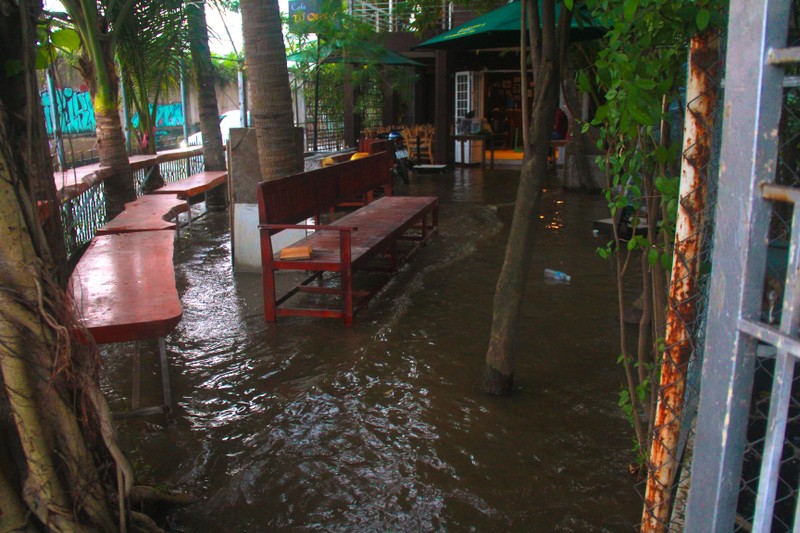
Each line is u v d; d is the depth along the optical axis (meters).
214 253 7.96
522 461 3.22
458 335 4.89
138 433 3.57
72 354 2.24
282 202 5.64
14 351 2.12
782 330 1.31
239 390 4.10
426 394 3.94
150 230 6.01
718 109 2.01
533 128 3.58
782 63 1.29
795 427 2.06
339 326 5.22
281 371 4.38
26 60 2.22
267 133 6.46
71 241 7.13
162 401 3.95
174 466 3.24
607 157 2.64
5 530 2.17
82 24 8.02
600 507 2.85
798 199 1.26
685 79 2.38
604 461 3.21
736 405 1.45
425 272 6.71
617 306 5.55
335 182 7.18
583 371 4.26
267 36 6.26
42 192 2.41
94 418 2.36
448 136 17.64
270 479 3.10
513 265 3.77
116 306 3.54
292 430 3.54
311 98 19.22
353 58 14.93
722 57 1.87
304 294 6.08
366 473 3.14
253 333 5.11
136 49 10.01
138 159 10.23
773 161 1.35
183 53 10.74
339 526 2.76
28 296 2.13
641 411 3.57
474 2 8.26
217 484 3.09
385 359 4.45
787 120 2.16
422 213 7.48
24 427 2.15
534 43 3.55
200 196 12.61
